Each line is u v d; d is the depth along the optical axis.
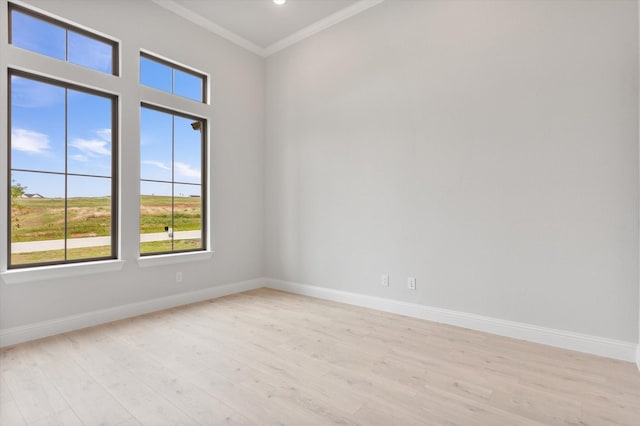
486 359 2.30
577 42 2.43
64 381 1.99
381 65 3.45
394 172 3.36
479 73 2.85
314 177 4.04
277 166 4.44
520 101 2.66
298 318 3.20
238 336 2.73
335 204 3.84
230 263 4.18
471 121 2.89
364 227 3.59
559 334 2.50
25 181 2.71
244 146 4.34
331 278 3.88
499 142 2.76
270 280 4.52
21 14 2.68
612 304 2.32
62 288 2.83
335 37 3.83
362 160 3.60
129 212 3.24
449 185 3.01
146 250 3.47
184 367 2.17
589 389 1.91
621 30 2.29
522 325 2.65
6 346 2.51
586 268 2.41
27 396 1.83
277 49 4.41
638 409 1.72
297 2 3.51
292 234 4.27
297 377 2.05
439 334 2.77
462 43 2.94
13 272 2.53
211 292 3.95
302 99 4.16
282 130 4.38
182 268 3.69
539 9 2.58
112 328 2.91
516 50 2.68
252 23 3.91
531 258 2.62
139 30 3.30
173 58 3.57
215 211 4.01
